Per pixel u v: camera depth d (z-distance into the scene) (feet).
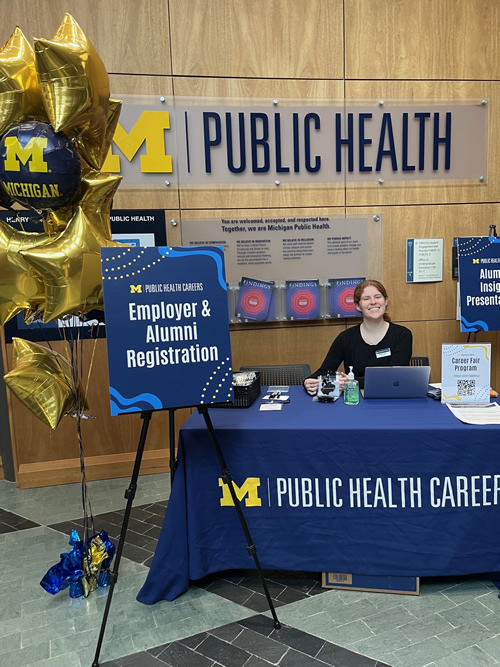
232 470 6.69
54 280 5.81
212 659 5.68
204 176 10.96
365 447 6.43
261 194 11.18
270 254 11.34
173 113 10.65
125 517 5.92
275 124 10.94
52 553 8.23
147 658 5.74
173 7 10.32
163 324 5.63
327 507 6.64
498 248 10.46
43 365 6.56
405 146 11.35
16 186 5.77
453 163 11.55
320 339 11.82
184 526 6.73
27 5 9.90
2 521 9.43
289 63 10.80
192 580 7.09
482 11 11.06
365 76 11.03
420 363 9.51
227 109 10.77
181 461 6.63
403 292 11.82
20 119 5.82
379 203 11.50
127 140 10.57
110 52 10.27
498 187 11.76
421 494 6.47
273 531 6.79
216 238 11.15
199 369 5.79
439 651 5.66
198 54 10.53
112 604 6.79
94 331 10.86
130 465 11.32
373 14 10.84
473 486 6.39
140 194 10.81
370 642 5.85
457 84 11.28
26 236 6.11
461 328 10.65
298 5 10.62
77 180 6.02
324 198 11.35
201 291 5.78
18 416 11.01
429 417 6.73
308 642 5.89
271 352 11.72
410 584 6.72
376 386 7.64
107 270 5.44
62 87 5.36
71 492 10.68
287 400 7.84
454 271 11.69
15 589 7.23
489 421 6.45
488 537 6.49
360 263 11.59
